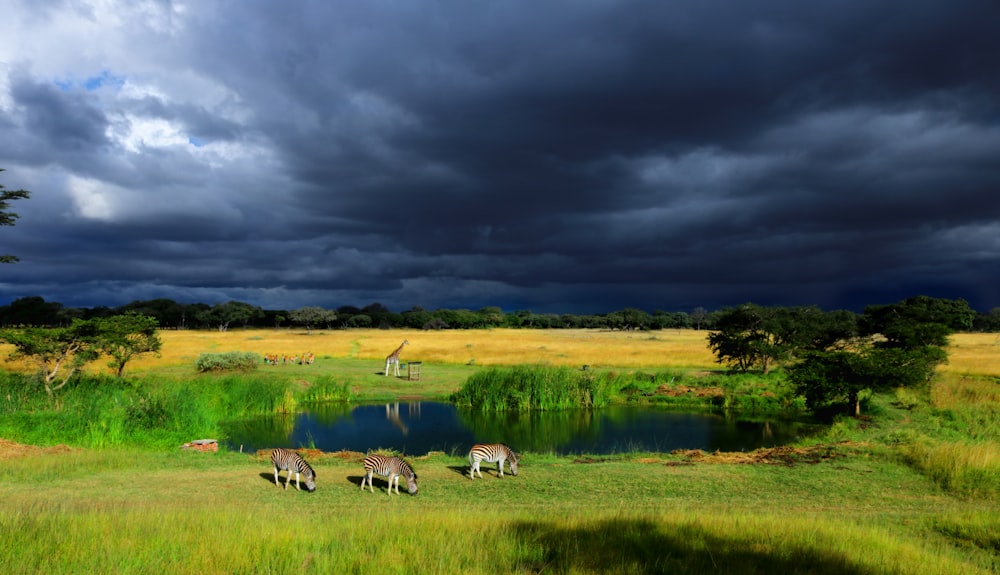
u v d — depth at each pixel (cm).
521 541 857
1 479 1481
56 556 715
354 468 1792
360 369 4547
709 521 1021
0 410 2423
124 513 1028
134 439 2167
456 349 6281
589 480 1609
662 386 3706
